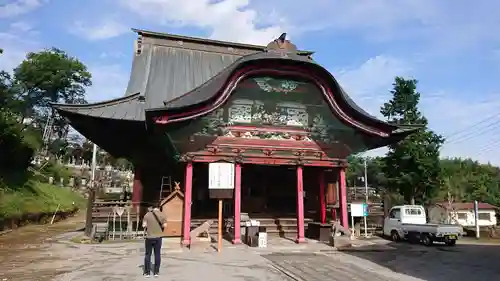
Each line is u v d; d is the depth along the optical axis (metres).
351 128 21.12
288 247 17.77
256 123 20.42
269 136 20.47
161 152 24.23
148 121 18.61
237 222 18.59
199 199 24.25
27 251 17.47
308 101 21.06
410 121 30.22
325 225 20.08
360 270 12.70
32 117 74.44
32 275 11.60
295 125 21.03
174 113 18.19
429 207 35.50
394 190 32.44
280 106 20.89
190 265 12.76
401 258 15.93
